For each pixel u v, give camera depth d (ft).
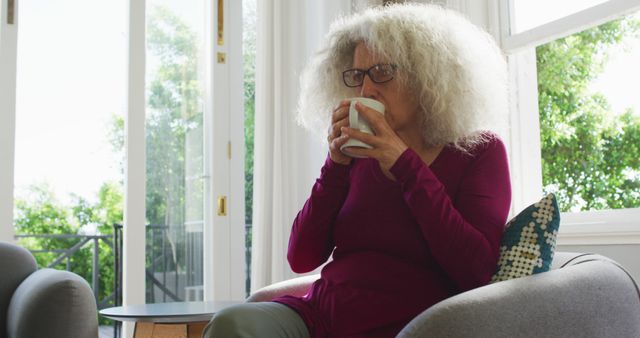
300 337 3.66
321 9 10.74
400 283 3.66
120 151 17.03
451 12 4.41
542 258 3.70
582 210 8.07
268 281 10.12
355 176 4.12
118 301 13.47
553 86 8.57
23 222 18.58
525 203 8.57
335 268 3.95
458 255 3.49
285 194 10.25
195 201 10.46
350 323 3.68
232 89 10.77
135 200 9.79
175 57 10.52
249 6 11.33
